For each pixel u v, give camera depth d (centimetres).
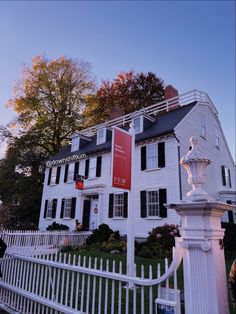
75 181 2102
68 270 430
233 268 232
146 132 1742
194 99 1894
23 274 531
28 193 2612
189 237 265
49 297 459
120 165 699
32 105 3133
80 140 2358
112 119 2394
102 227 1582
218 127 2127
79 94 3366
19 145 2769
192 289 254
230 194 1764
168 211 1440
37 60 3266
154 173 1582
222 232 274
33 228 2294
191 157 287
